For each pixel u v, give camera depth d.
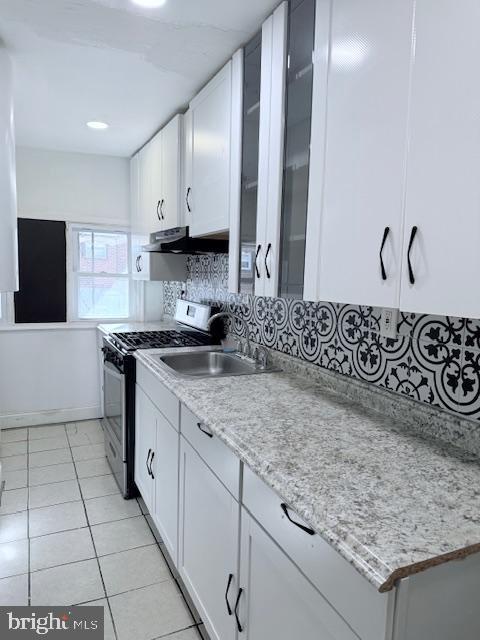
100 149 3.52
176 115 2.59
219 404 1.48
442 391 1.25
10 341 3.55
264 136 1.62
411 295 0.99
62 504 2.46
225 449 1.28
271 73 1.57
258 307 2.31
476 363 1.15
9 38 1.84
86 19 1.69
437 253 0.92
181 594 1.81
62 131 3.04
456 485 0.96
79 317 3.83
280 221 1.55
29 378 3.63
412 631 0.72
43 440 3.37
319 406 1.49
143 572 1.93
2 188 1.98
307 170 1.40
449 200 0.89
